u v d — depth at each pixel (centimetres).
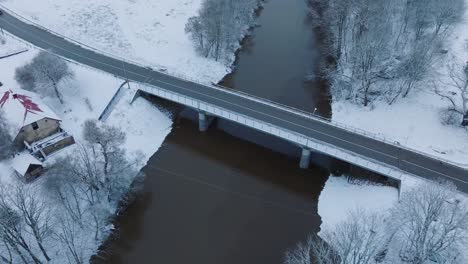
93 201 5806
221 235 5722
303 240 5622
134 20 10188
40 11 10200
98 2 10619
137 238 5678
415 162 6041
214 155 7019
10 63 8212
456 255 4581
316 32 10225
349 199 6047
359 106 7700
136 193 6241
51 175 5612
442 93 7469
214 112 6938
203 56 9100
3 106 6538
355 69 7912
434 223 4762
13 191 5469
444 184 5097
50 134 6644
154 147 7144
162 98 7894
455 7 8062
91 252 5444
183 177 6606
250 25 10462
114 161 5941
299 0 11706
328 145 6125
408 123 7144
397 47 8294
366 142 6406
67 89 7612
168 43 9488
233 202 6203
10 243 4666
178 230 5784
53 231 5131
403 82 7600
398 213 4984
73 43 9000
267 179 6569
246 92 8275
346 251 4216
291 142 6725
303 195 6297
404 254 4784
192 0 11088
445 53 8150
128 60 8606
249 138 7331
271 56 9400
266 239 5659
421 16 8094
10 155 6219
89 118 7219
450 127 6919
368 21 7844
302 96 8194
